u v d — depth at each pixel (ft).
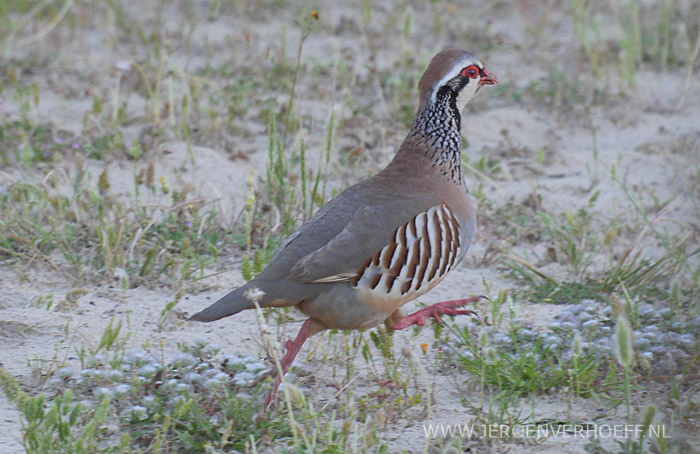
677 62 62.18
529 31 66.64
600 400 25.54
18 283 33.14
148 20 70.79
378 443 23.12
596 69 58.18
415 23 70.74
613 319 30.40
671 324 29.84
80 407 21.76
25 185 36.96
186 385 24.27
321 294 25.21
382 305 26.02
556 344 28.22
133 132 49.14
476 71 29.14
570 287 34.19
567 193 43.96
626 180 45.11
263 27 70.23
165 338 29.60
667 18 62.85
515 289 34.58
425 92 28.60
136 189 37.70
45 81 57.52
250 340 29.81
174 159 45.39
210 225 38.09
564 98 55.47
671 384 25.71
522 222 40.14
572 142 50.75
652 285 34.76
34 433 21.17
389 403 25.09
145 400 23.84
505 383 26.66
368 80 56.49
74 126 49.62
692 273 34.42
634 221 40.06
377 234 25.66
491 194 43.83
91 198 37.35
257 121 51.78
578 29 65.26
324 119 51.42
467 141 49.39
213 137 47.98
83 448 21.59
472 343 28.48
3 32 65.67
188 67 59.21
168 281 33.65
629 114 53.67
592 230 40.06
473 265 37.24
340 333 30.25
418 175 27.99
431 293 34.37
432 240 26.91
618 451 23.12
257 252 28.48
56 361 27.27
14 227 36.45
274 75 57.47
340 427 24.31
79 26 68.95
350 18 70.79
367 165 45.24
